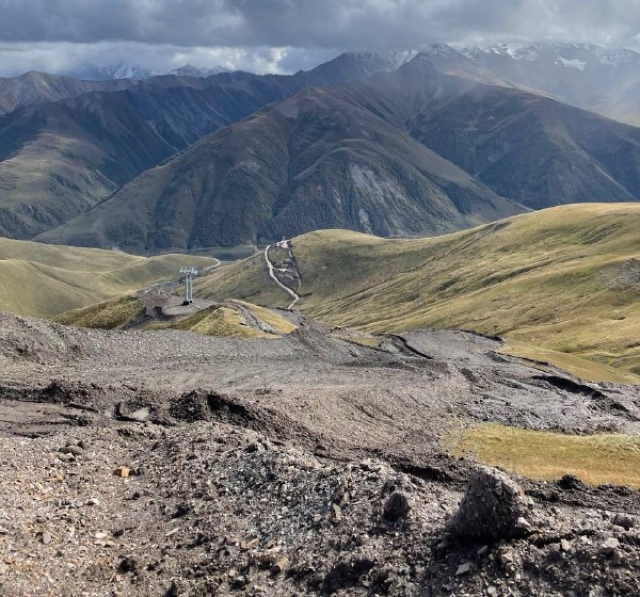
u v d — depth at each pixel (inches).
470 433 2038.6
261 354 3550.7
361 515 908.0
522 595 683.4
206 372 2588.6
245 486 1111.0
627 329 5949.8
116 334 3002.0
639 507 1382.9
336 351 4217.5
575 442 1879.9
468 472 1614.2
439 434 2043.6
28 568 830.5
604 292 7234.3
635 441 1860.2
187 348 3191.4
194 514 1041.5
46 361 2470.5
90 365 2529.5
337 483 1007.6
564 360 4685.0
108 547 936.3
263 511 1016.2
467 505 787.4
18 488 1064.2
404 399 2432.3
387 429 2073.1
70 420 1624.0
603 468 1646.2
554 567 698.8
